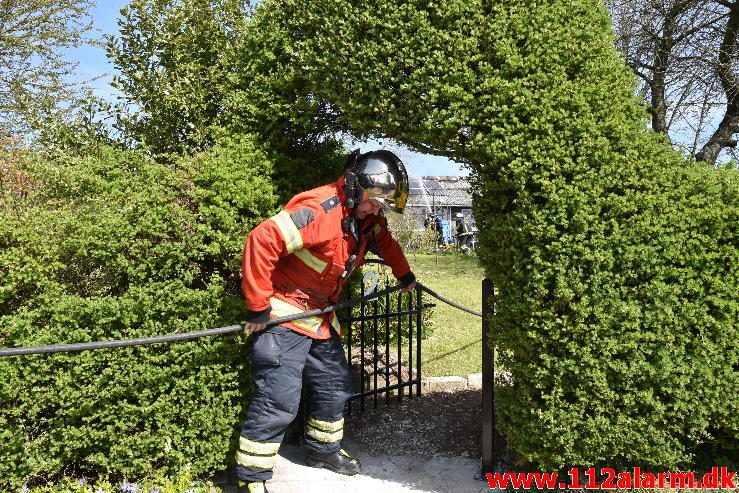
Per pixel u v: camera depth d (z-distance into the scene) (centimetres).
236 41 395
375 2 301
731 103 689
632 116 298
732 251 276
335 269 311
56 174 332
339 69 308
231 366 320
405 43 292
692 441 306
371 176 294
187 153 373
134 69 390
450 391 498
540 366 291
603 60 296
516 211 286
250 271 281
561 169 277
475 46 284
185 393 307
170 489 293
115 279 321
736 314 279
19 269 284
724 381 277
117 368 293
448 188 2633
